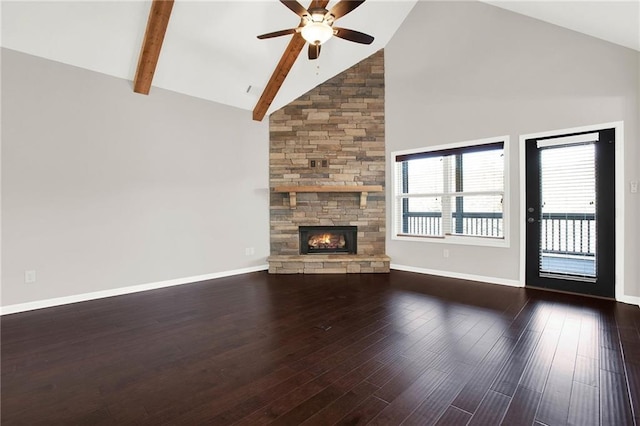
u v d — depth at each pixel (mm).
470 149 4602
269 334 2773
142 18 3512
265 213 5492
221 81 4660
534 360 2262
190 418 1691
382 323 2996
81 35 3441
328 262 5180
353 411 1730
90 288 3818
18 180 3352
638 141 3361
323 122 5449
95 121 3836
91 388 1979
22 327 2957
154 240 4328
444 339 2625
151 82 4141
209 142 4863
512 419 1653
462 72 4602
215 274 4930
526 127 4074
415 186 5270
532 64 4012
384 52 5465
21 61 3354
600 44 3549
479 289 4117
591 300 3572
